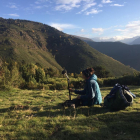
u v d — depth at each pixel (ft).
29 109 14.25
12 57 337.72
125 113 12.19
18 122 10.89
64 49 537.65
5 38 443.73
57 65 427.74
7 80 33.14
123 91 13.08
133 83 59.26
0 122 10.91
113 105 13.09
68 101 14.85
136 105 15.14
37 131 9.29
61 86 40.93
